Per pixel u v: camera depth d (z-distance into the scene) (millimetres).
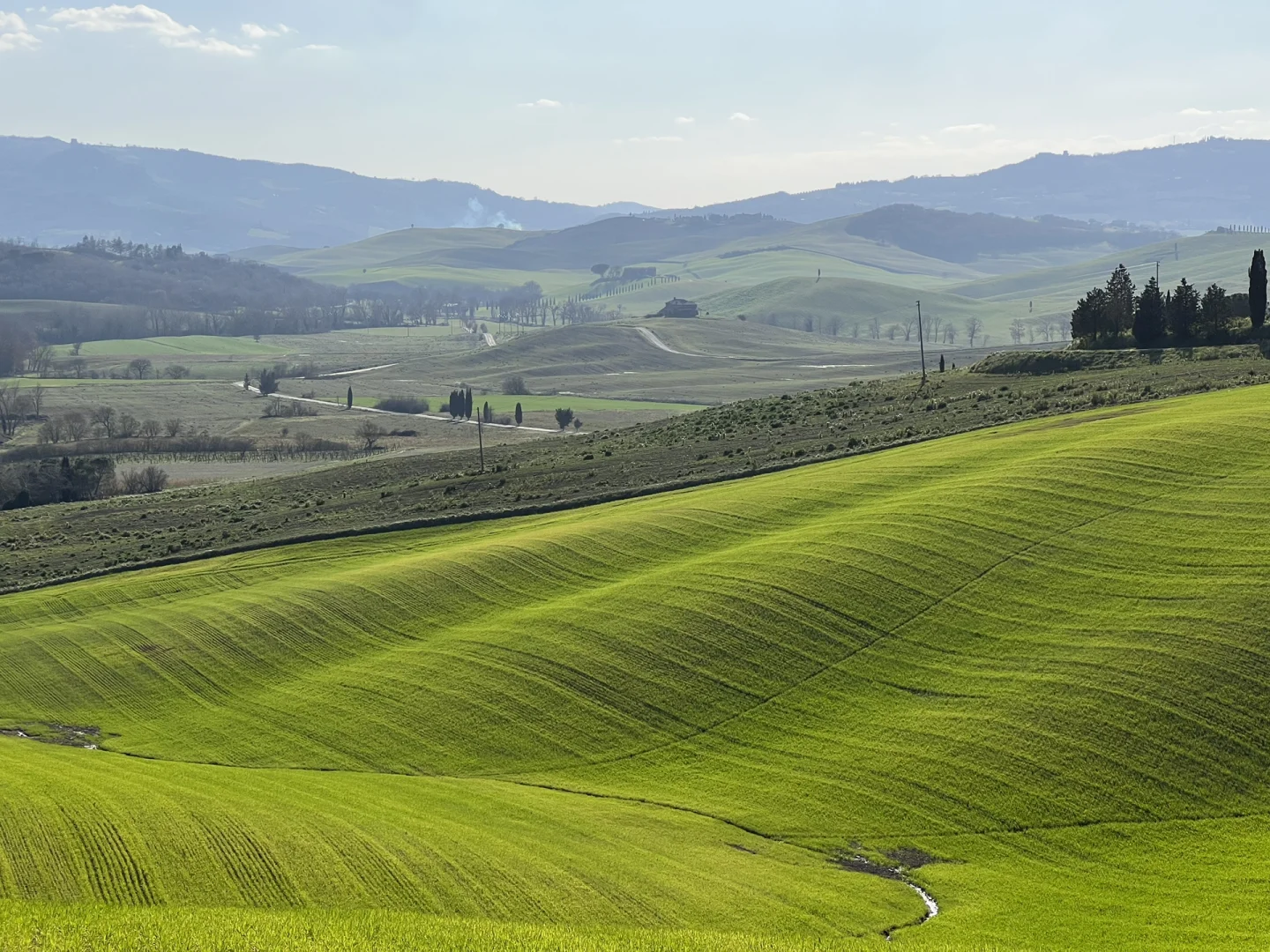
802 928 39062
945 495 73688
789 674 57656
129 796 47969
